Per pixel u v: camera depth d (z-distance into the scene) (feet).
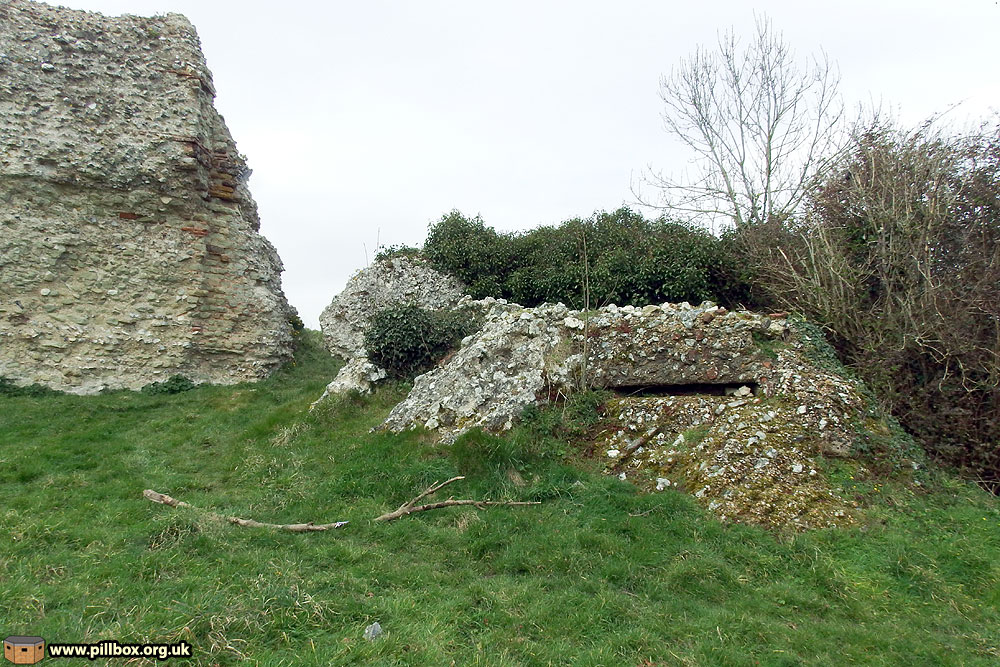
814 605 14.74
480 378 25.49
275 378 40.60
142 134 38.50
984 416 23.25
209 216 40.88
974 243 26.09
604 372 25.39
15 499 19.24
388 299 45.37
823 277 28.96
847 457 20.92
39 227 36.52
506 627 13.11
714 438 21.27
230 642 11.62
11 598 12.87
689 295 37.09
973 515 19.08
